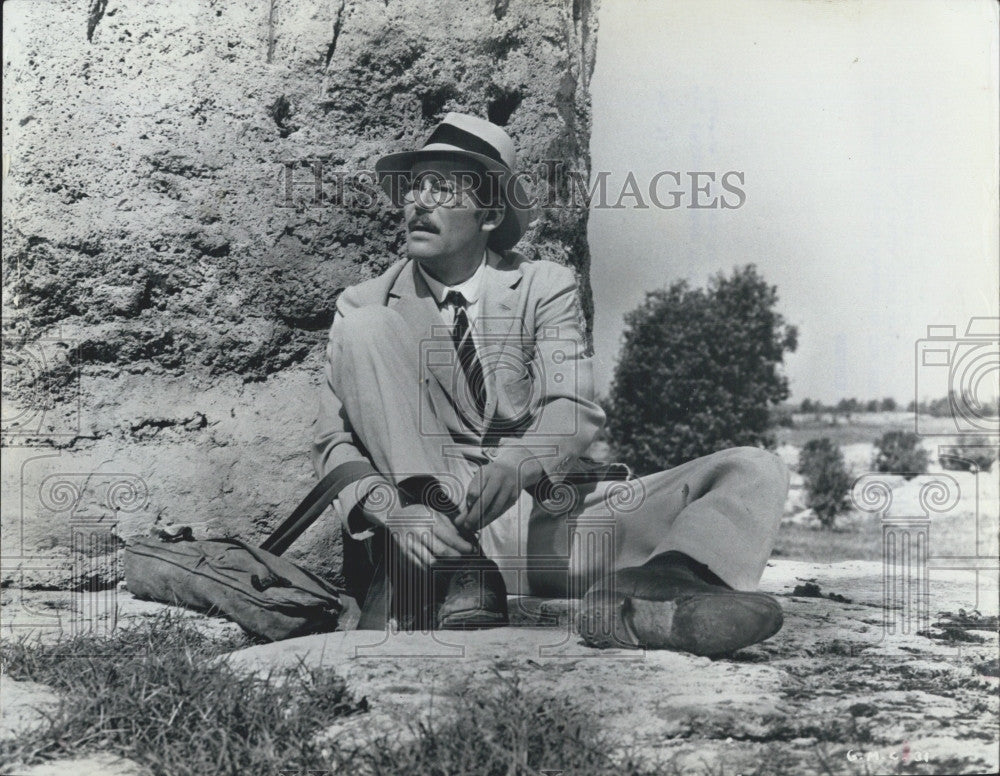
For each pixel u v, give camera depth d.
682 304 9.26
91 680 3.24
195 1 4.48
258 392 4.41
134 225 4.34
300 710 2.99
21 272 4.29
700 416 9.25
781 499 3.62
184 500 4.27
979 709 3.16
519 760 2.75
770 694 3.17
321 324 4.54
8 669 3.44
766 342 9.38
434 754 2.80
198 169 4.40
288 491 4.36
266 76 4.51
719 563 3.54
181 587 3.83
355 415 3.67
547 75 4.86
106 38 4.44
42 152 4.36
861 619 4.03
